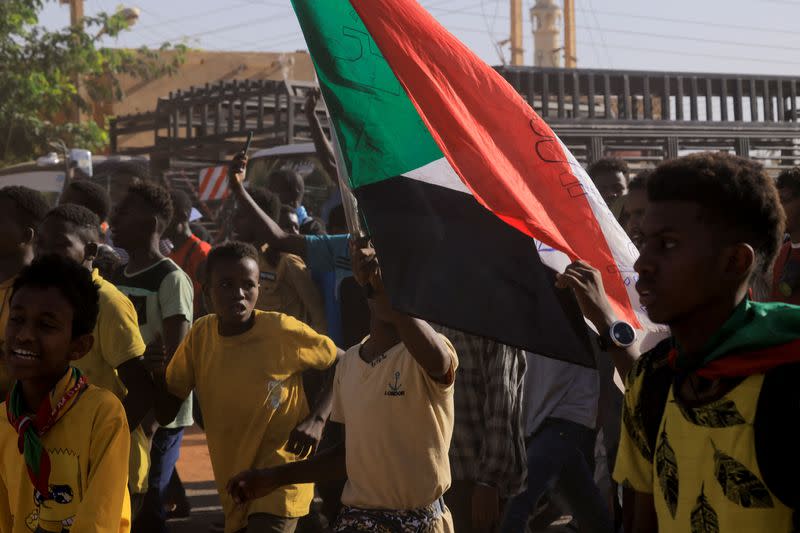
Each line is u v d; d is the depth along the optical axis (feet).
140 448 17.98
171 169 67.31
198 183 64.13
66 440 11.18
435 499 12.40
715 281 7.25
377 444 12.40
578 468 16.63
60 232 16.24
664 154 55.36
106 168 63.87
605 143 54.13
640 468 8.11
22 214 16.31
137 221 18.85
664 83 56.18
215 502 26.07
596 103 59.11
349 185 11.62
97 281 16.34
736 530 7.03
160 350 16.63
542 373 16.84
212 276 16.89
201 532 23.09
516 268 11.60
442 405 12.39
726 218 7.22
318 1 11.78
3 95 96.94
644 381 7.84
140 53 110.42
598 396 16.49
